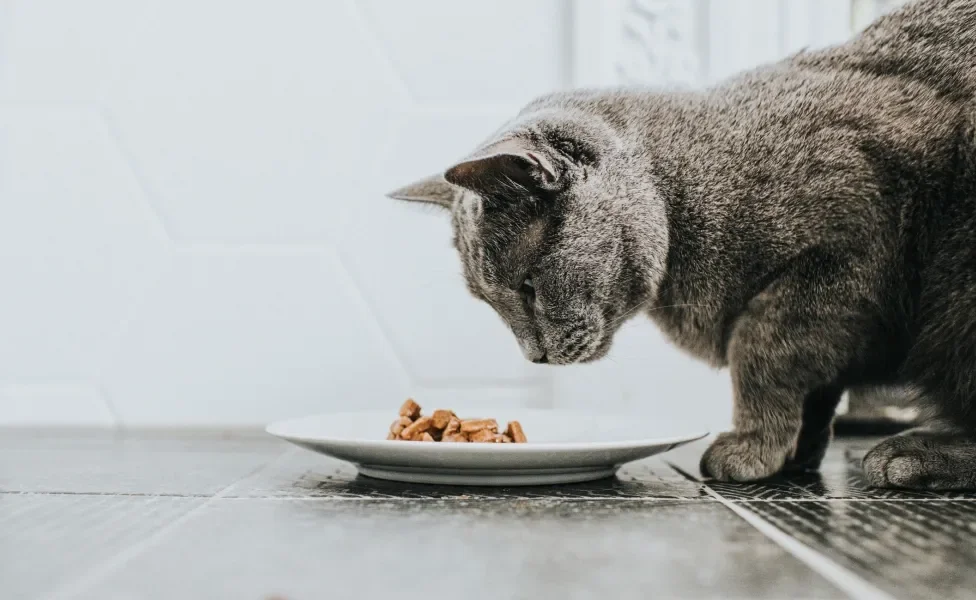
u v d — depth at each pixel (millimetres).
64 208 1968
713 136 1220
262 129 1971
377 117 1980
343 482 1119
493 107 1985
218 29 1969
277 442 1666
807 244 1134
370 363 1970
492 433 1190
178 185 1972
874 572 681
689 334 1296
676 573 679
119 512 915
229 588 638
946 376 1143
